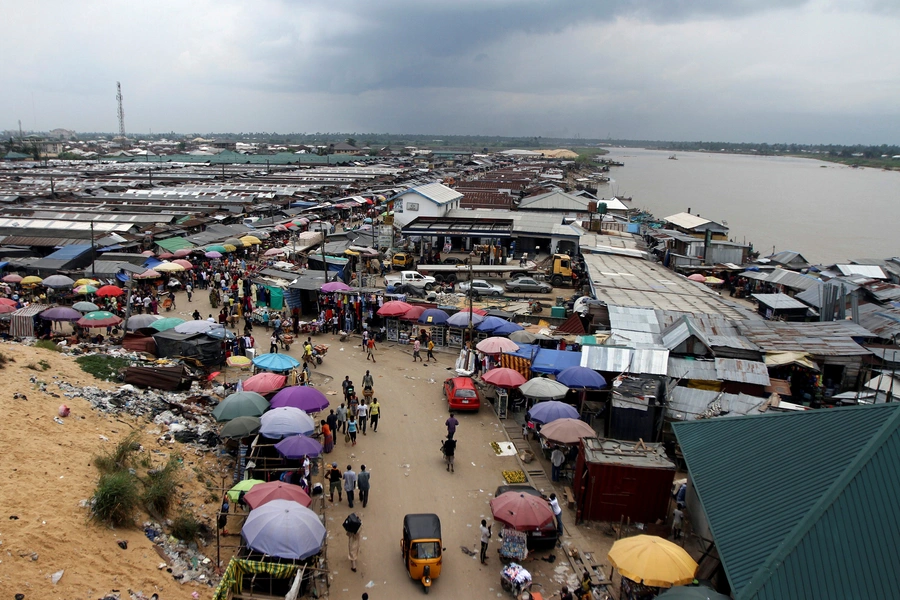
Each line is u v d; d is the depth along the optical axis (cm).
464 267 5850
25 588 1436
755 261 6881
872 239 10494
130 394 2672
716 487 1791
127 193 10100
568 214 8538
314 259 5653
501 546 2006
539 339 3659
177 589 1650
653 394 2742
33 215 7550
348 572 1939
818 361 3262
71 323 4075
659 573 1650
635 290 4516
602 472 2228
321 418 3027
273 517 1761
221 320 4331
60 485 1816
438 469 2600
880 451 1514
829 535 1398
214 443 2553
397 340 4256
